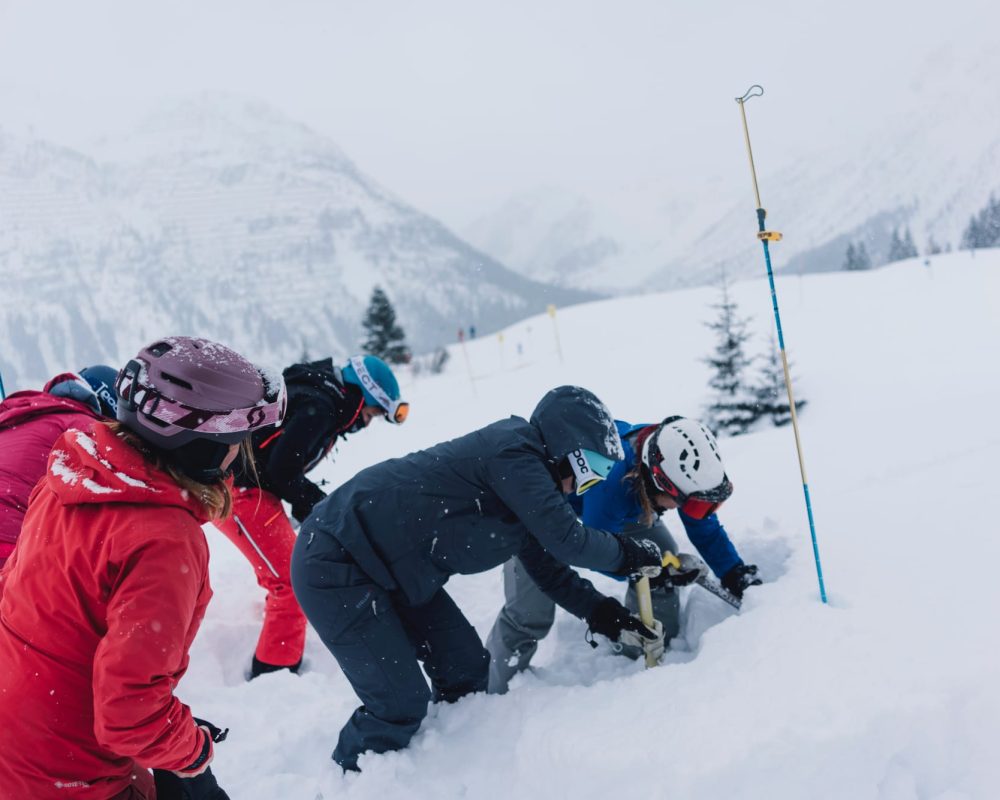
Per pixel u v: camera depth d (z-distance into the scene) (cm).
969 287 1856
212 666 365
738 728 226
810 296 2320
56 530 165
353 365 371
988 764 214
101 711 156
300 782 268
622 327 2617
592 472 260
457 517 259
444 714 288
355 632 256
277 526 352
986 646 243
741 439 690
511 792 246
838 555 324
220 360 170
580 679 319
